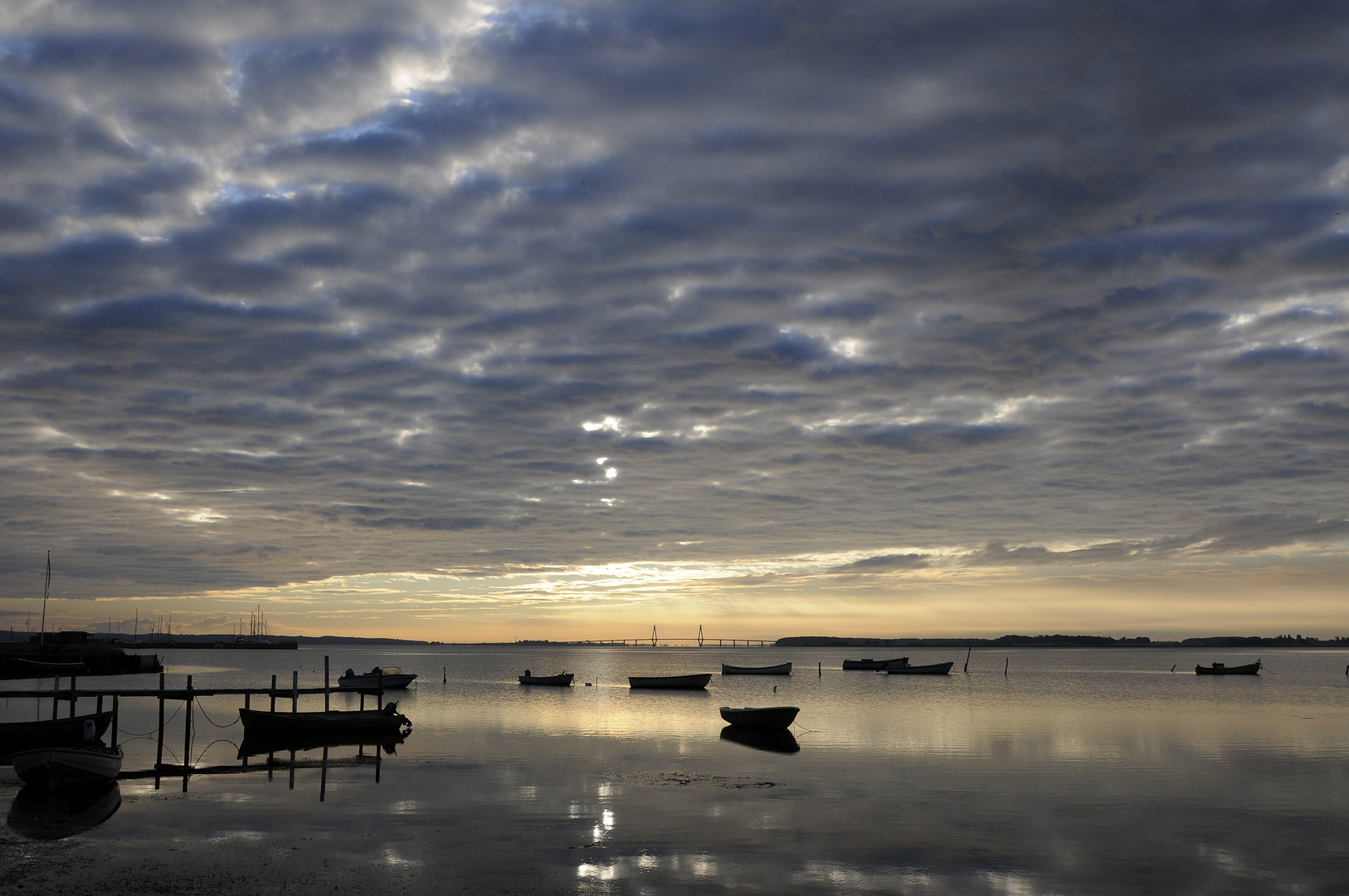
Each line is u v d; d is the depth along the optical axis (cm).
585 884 2222
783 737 5447
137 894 2141
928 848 2566
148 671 13712
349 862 2403
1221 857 2491
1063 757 4453
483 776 3834
